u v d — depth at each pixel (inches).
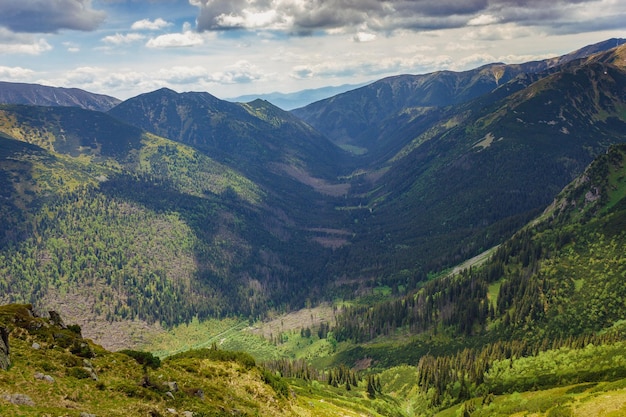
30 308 3206.2
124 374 2859.3
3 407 1808.6
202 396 2967.5
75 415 1939.0
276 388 4045.3
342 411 4630.9
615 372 6166.3
